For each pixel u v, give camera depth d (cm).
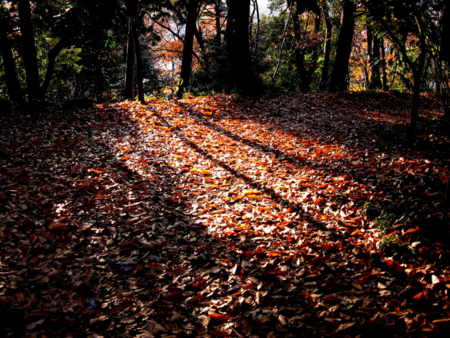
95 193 605
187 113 1099
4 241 457
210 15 2403
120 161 743
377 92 1458
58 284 394
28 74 1184
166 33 2839
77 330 331
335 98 1329
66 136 866
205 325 335
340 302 348
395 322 317
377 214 509
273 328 325
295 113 1134
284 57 2170
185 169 718
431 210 489
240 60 1382
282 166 721
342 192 582
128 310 357
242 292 374
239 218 534
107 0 1226
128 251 458
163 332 328
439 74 706
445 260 393
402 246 422
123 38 1474
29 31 1167
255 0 2062
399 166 660
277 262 425
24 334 321
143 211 557
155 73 2278
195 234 498
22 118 977
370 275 383
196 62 2481
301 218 520
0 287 373
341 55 1505
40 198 577
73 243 471
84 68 1942
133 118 1032
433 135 809
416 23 746
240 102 1227
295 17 2072
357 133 913
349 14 1452
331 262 414
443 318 314
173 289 384
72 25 1406
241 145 855
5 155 725
